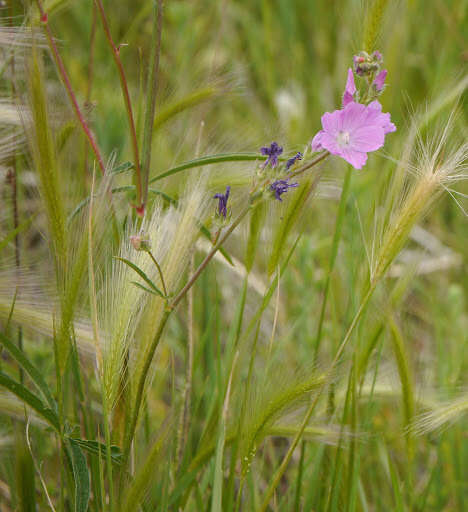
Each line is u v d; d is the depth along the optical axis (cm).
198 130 65
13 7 64
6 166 64
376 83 56
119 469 58
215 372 70
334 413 64
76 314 59
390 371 65
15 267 60
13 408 60
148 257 57
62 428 58
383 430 74
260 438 60
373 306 64
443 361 77
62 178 57
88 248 56
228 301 81
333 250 63
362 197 81
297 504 65
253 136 63
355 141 55
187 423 66
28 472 61
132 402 58
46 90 56
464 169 58
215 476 58
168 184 63
